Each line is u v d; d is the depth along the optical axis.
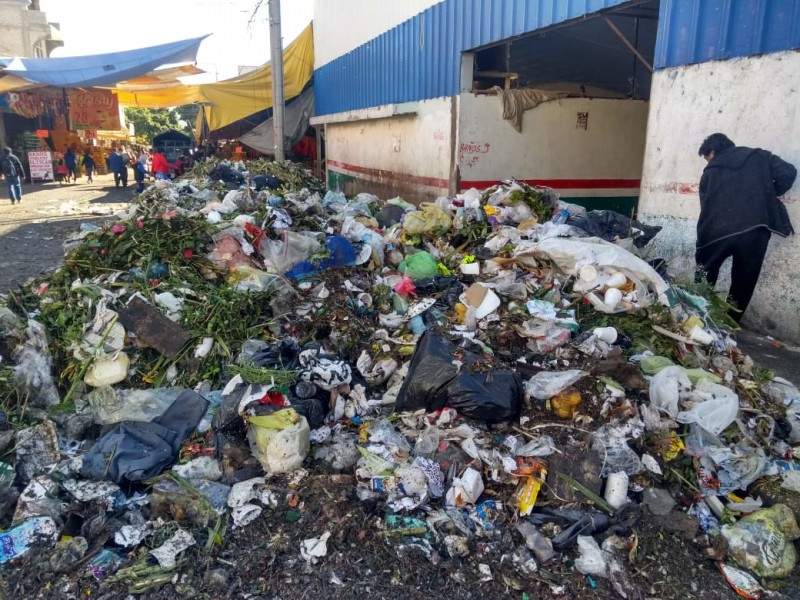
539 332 3.95
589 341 3.83
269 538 2.80
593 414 3.30
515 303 4.34
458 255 5.38
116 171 22.33
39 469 3.18
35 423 3.47
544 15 7.59
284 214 5.61
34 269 8.13
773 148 5.05
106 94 22.92
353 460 3.23
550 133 9.55
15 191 16.41
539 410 3.39
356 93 14.89
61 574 2.60
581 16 6.99
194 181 10.17
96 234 5.31
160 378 3.84
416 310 4.41
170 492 2.92
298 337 4.18
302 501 2.99
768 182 4.92
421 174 11.02
